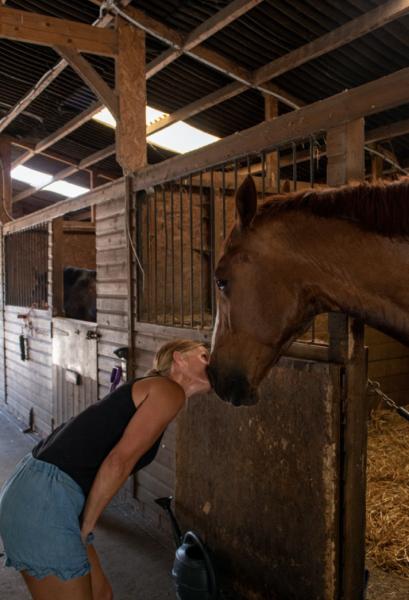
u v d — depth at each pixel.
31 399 5.05
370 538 2.34
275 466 1.87
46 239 4.98
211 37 4.29
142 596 2.25
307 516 1.74
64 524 1.35
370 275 1.24
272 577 1.89
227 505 2.11
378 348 4.04
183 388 1.54
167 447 2.73
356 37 3.79
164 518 2.75
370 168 6.34
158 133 6.36
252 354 1.38
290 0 3.70
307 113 1.73
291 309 1.35
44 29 3.28
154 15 3.97
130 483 3.14
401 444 3.38
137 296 2.97
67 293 5.77
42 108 6.71
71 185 10.36
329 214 1.29
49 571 1.34
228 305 1.42
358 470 1.70
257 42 4.30
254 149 1.97
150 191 2.83
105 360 3.43
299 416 1.76
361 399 1.69
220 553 2.16
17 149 8.70
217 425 2.16
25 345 5.13
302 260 1.32
